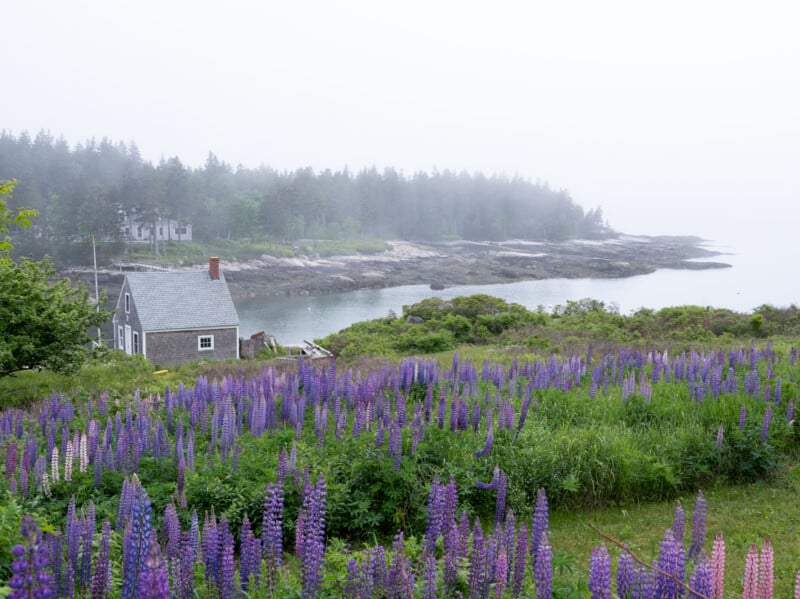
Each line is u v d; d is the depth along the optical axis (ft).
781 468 41.63
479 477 36.01
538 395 52.80
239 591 21.67
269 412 48.19
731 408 45.55
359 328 132.16
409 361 59.16
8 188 47.60
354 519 33.83
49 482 35.22
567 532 34.53
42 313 73.97
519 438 40.55
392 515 34.40
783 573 28.86
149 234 424.05
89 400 56.54
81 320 76.89
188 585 21.42
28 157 538.47
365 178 628.69
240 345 141.69
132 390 71.31
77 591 21.94
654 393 51.39
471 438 40.47
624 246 609.01
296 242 472.85
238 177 654.12
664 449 40.81
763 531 33.55
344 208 576.61
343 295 333.21
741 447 40.65
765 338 98.32
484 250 538.06
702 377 56.85
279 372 76.33
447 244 563.48
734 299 289.53
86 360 79.87
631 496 38.27
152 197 403.75
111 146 645.10
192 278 142.82
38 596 13.92
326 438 41.75
